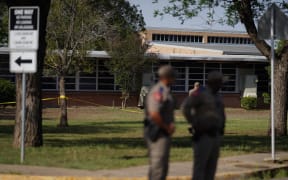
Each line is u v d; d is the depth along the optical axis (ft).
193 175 31.60
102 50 140.67
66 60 90.02
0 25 89.71
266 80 169.37
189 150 53.31
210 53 183.32
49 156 46.55
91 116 121.49
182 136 72.49
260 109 162.40
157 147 29.09
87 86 155.74
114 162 43.73
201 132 31.01
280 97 73.26
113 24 100.89
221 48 203.10
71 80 154.30
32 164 42.37
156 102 28.84
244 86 167.02
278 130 73.46
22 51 42.78
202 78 165.27
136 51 141.69
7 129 80.12
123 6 113.39
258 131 84.33
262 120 115.85
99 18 91.25
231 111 154.10
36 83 52.95
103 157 46.70
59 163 42.73
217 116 31.09
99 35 92.99
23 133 43.37
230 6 74.49
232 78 167.22
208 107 31.01
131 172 39.50
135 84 148.66
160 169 29.17
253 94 165.07
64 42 90.17
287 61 72.79
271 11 47.11
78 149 52.01
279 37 47.01
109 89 157.38
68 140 63.10
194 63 164.25
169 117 29.45
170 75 29.58
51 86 151.12
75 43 89.92
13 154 47.37
